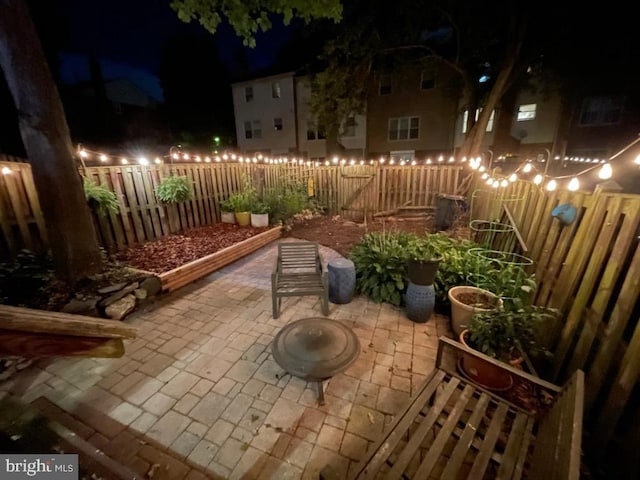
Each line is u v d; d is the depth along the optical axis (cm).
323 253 554
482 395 178
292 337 246
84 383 236
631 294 161
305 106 1783
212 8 312
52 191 324
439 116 1558
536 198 318
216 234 597
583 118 1377
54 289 333
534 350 214
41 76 303
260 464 174
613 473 157
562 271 232
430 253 362
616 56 920
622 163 184
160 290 388
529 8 750
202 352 276
